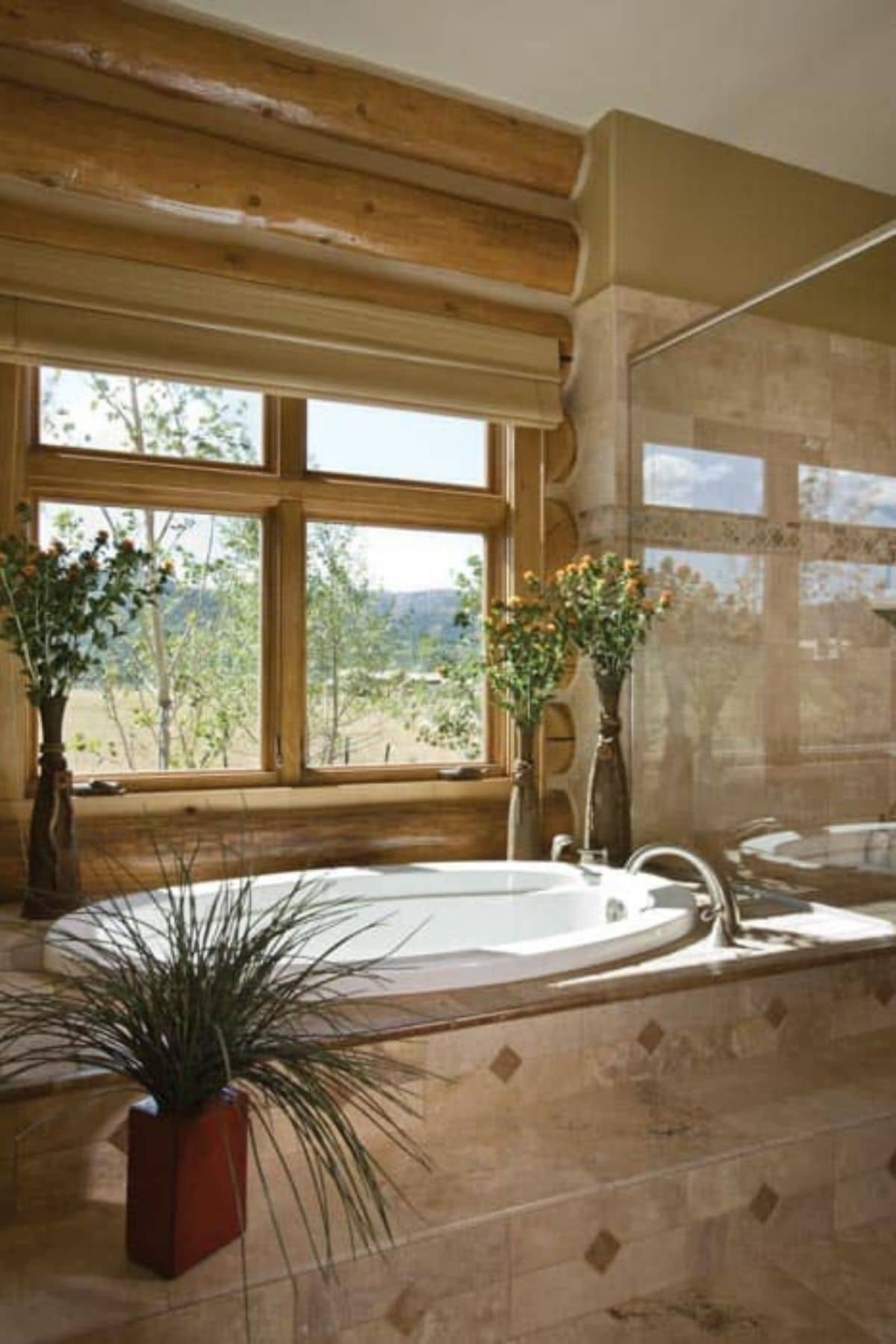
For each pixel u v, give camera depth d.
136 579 3.13
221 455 3.24
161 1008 1.47
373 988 2.02
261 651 3.31
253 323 3.12
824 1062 2.32
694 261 3.61
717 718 3.41
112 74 2.94
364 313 3.30
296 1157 1.81
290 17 2.99
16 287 2.81
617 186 3.45
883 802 3.03
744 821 3.31
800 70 3.22
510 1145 1.89
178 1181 1.47
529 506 3.61
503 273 3.50
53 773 2.68
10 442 2.87
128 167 2.90
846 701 3.22
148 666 3.16
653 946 2.42
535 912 3.06
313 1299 1.51
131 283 2.96
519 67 3.23
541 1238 1.70
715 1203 1.87
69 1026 1.50
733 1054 2.31
